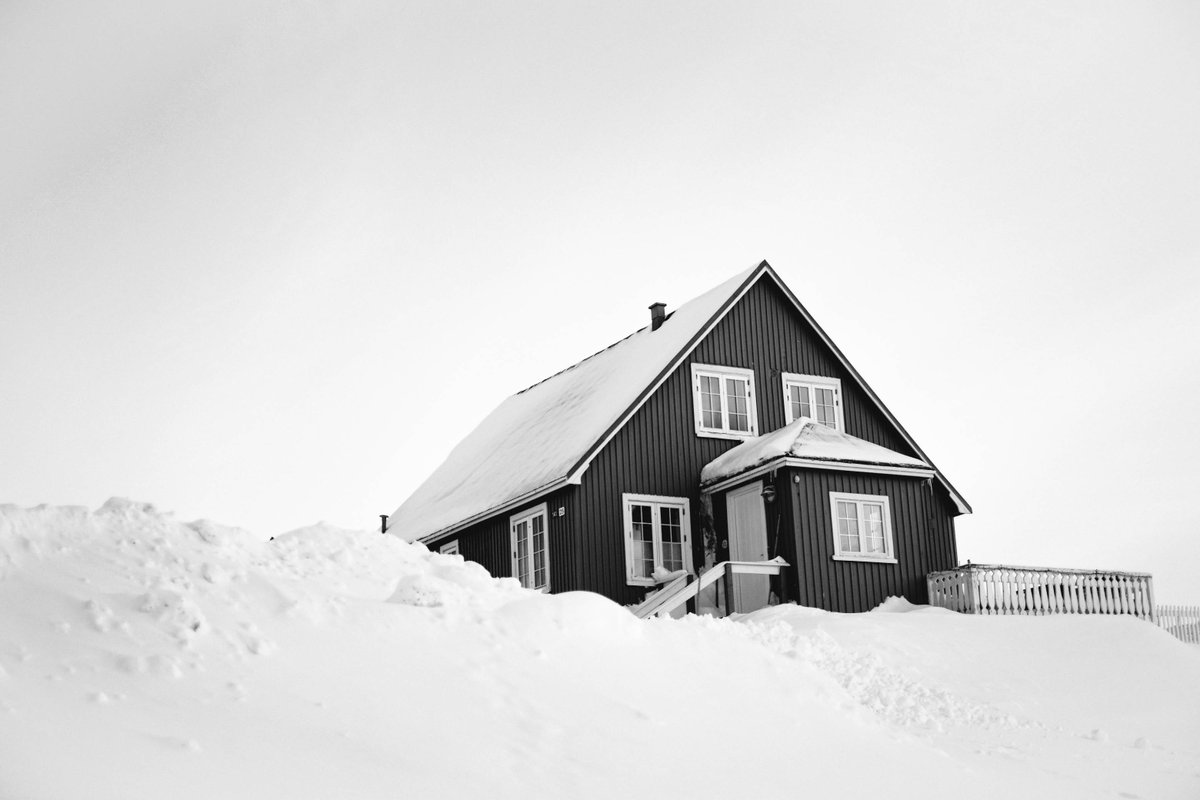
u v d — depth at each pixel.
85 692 6.95
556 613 10.42
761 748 9.61
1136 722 13.74
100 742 6.43
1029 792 10.07
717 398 24.92
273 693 7.71
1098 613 21.88
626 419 23.48
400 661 8.80
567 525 22.77
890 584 22.30
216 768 6.56
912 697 13.84
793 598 21.28
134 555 9.16
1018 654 16.09
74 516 9.35
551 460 24.36
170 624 8.02
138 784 6.13
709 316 24.98
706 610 22.16
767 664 11.52
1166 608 29.80
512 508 24.94
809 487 21.95
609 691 9.65
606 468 23.23
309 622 8.86
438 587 10.11
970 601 21.09
